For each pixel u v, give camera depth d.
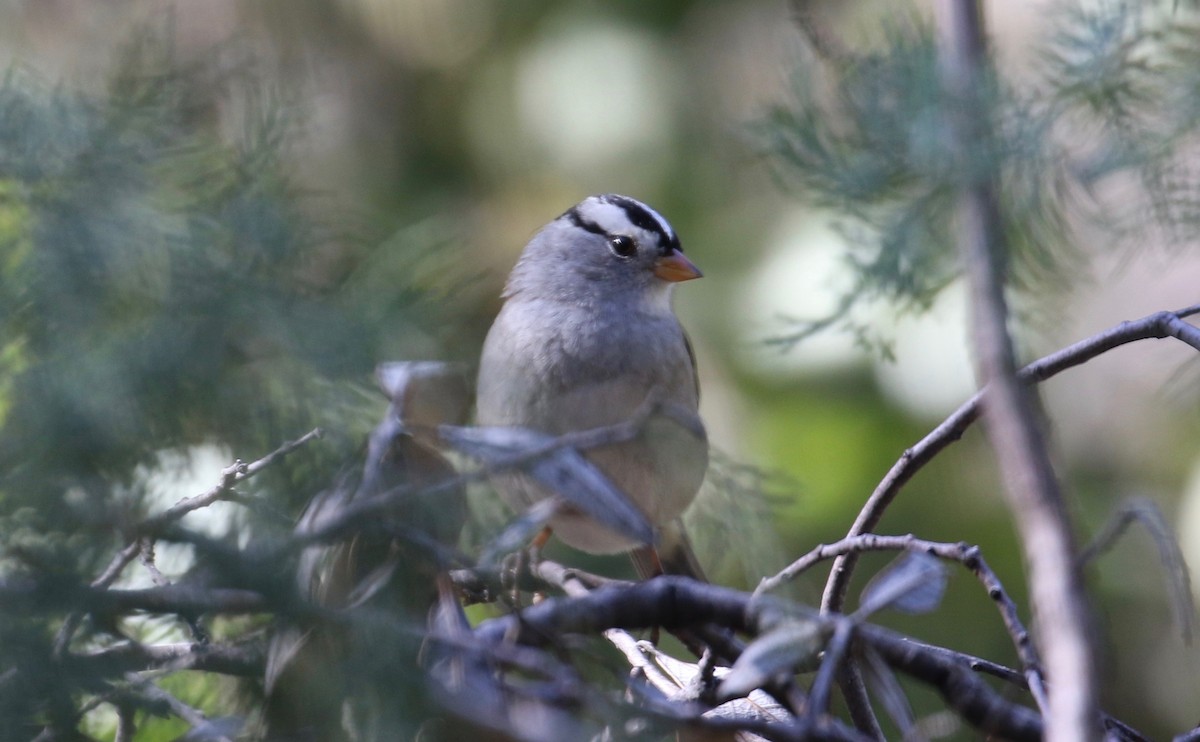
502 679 3.10
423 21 10.92
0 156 3.09
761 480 3.99
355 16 10.59
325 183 7.24
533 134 11.08
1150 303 9.39
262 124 3.24
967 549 4.01
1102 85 3.89
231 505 3.08
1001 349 3.27
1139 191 3.99
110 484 2.82
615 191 10.77
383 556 3.10
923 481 9.38
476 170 11.16
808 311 9.44
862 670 4.13
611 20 11.09
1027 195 3.92
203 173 3.18
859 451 9.30
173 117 3.24
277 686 2.96
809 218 9.55
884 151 3.84
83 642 2.95
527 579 5.67
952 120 3.70
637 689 3.27
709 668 4.12
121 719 3.30
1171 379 6.24
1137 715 9.28
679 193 10.52
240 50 3.57
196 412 2.93
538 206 10.90
